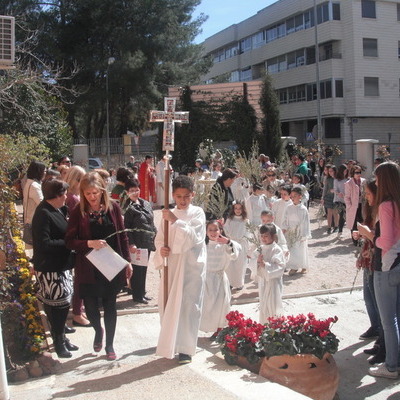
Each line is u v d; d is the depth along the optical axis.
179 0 36.25
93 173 5.23
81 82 34.56
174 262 5.17
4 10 30.86
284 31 44.25
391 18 39.62
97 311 5.38
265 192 11.16
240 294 8.10
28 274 6.54
